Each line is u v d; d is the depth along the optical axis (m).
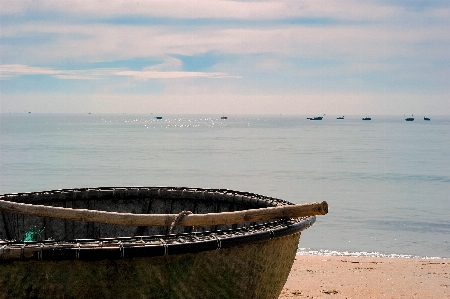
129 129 127.56
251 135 93.25
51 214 5.09
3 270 3.46
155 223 4.82
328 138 82.00
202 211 6.29
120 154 45.91
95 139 72.62
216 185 27.25
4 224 5.69
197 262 3.79
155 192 6.50
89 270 3.53
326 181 29.27
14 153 45.81
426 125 177.88
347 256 12.75
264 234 4.00
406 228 17.28
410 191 25.69
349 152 50.44
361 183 28.56
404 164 38.53
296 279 9.82
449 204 22.03
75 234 6.09
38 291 3.51
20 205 5.22
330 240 15.55
